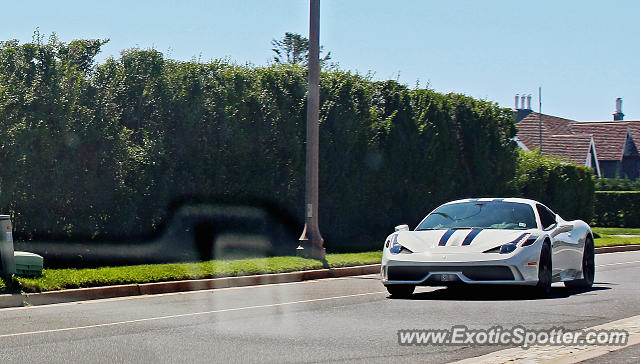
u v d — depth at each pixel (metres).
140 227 19.72
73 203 18.52
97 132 18.55
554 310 10.56
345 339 8.64
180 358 7.72
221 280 15.43
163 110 20.33
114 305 12.28
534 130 63.75
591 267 14.05
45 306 12.26
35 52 18.28
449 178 27.94
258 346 8.31
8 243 12.88
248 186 21.66
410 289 12.74
